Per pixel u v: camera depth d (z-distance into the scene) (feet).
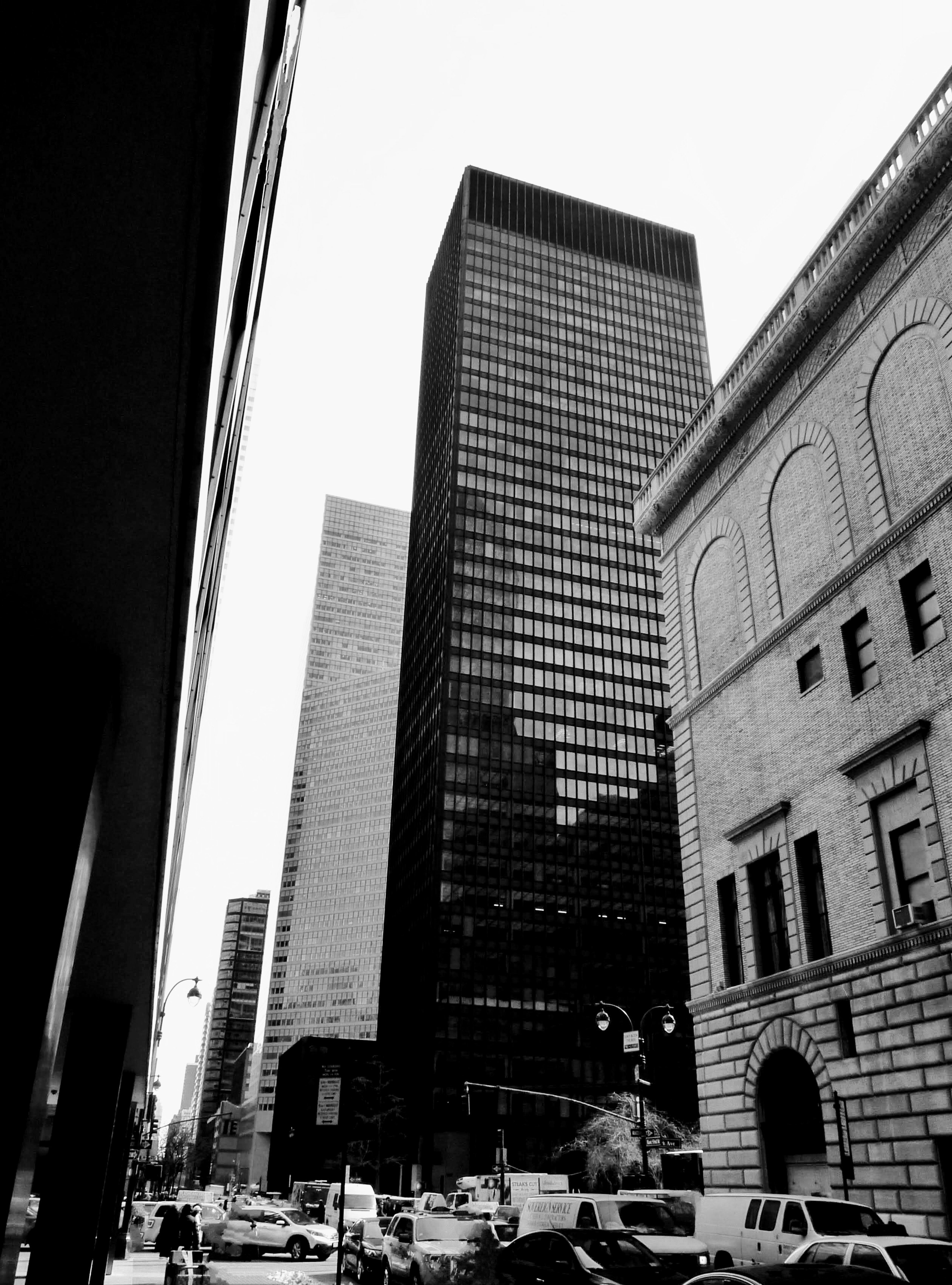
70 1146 68.90
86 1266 66.59
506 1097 336.70
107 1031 72.23
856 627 86.38
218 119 13.82
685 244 517.55
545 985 357.20
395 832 447.83
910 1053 70.18
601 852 382.22
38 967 24.16
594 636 413.18
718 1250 65.72
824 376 95.20
